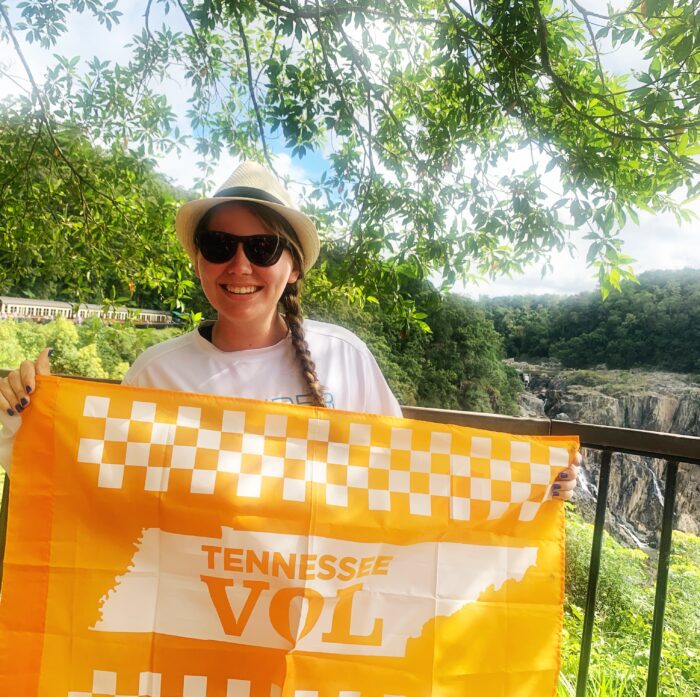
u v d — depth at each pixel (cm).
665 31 344
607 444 166
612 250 430
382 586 143
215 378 147
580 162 429
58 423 139
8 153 523
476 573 147
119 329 736
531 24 406
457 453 151
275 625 138
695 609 718
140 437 140
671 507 158
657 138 383
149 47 528
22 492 137
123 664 134
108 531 138
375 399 159
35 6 479
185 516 138
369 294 550
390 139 564
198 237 148
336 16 445
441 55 457
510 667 146
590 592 168
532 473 152
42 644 134
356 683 138
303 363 146
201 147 585
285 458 143
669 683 430
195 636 136
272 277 143
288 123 489
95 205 593
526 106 459
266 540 139
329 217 554
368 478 146
